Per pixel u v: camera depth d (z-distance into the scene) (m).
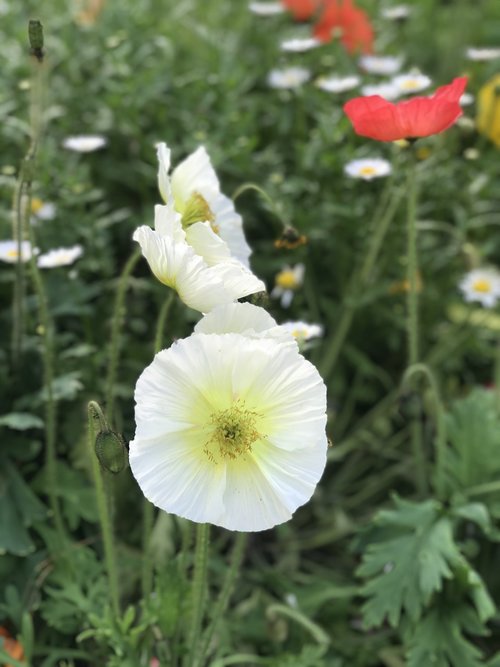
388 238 0.55
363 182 0.55
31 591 0.41
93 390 0.47
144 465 0.27
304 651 0.40
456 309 0.60
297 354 0.27
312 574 0.50
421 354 0.59
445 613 0.42
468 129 0.55
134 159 0.58
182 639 0.41
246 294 0.29
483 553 0.48
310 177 0.56
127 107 0.56
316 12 0.65
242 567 0.49
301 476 0.28
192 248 0.28
